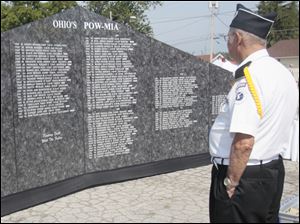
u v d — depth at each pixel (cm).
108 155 582
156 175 636
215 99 705
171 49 636
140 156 617
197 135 686
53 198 518
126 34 580
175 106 651
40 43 487
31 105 484
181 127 663
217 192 272
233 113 251
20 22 2620
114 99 577
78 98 539
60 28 509
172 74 642
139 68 600
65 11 514
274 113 258
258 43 264
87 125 555
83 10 534
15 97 468
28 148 486
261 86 251
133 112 600
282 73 263
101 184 580
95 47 548
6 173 465
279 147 269
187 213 482
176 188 575
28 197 489
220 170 274
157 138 635
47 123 504
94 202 514
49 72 500
